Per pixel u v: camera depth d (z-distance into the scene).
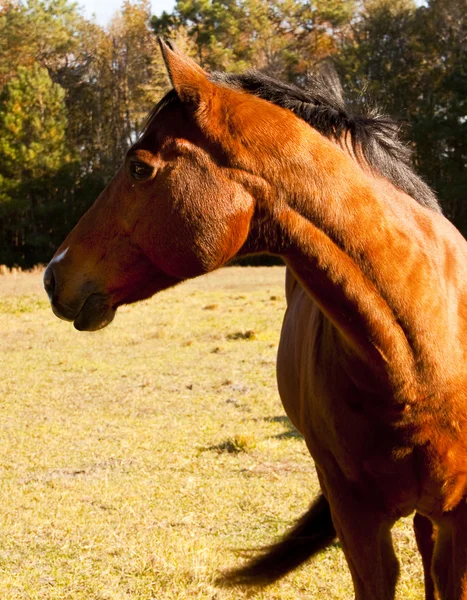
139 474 5.77
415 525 3.09
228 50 33.44
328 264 2.22
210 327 13.33
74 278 2.39
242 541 4.32
